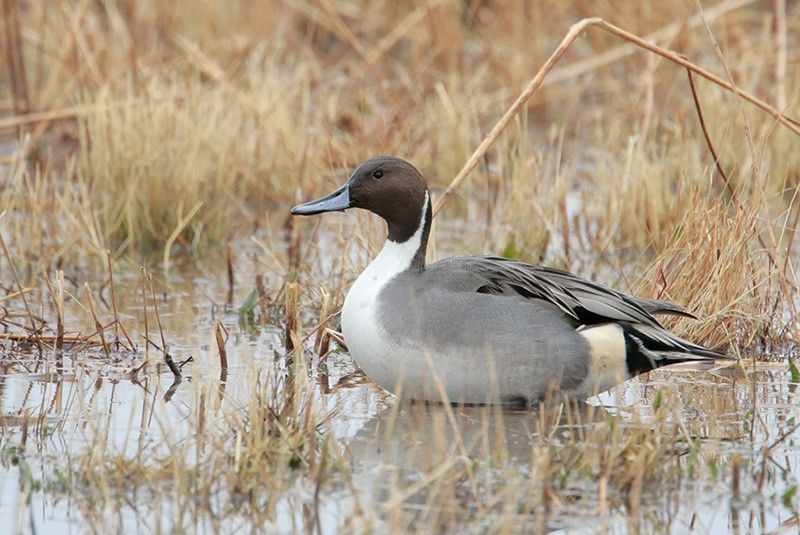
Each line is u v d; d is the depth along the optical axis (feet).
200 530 23.71
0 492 25.34
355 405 31.40
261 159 53.98
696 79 58.70
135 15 61.87
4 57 62.69
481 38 68.33
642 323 31.27
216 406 30.12
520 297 30.81
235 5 67.67
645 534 23.89
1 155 56.44
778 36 58.70
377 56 63.10
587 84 62.90
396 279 30.99
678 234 39.11
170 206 48.65
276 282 42.60
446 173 54.54
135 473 25.86
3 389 32.12
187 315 39.86
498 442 27.30
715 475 26.30
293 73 63.31
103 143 50.31
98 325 35.45
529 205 46.98
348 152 54.29
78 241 45.19
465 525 23.71
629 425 29.58
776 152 53.72
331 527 23.85
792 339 36.58
